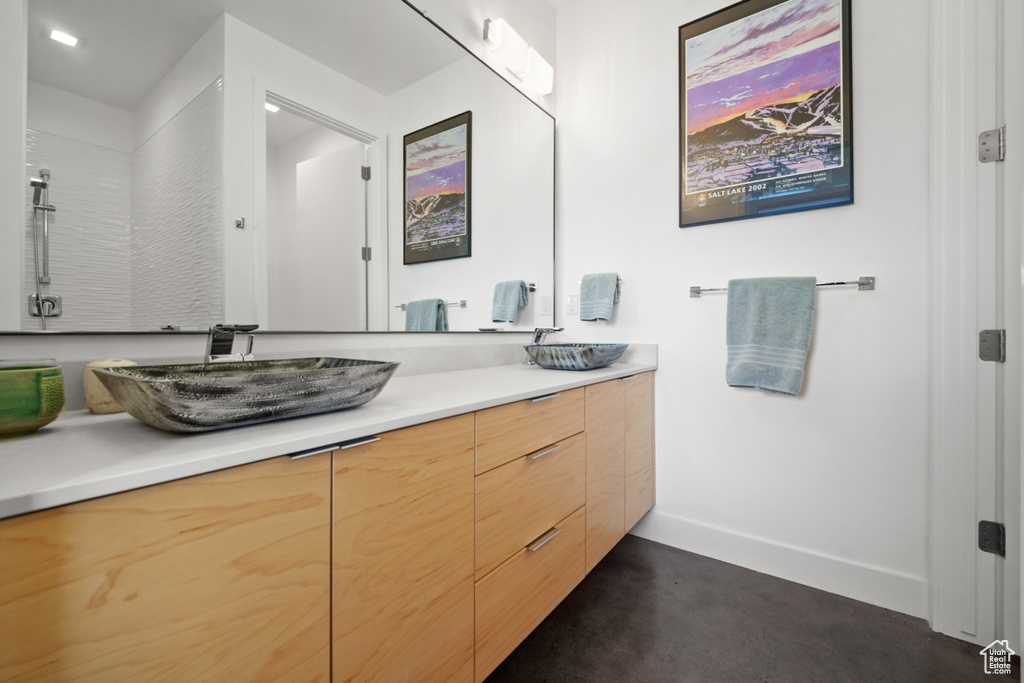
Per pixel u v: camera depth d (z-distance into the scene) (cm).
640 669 124
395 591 81
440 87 169
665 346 198
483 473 102
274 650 63
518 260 206
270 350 118
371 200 145
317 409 79
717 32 184
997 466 133
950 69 138
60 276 85
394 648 81
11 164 79
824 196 161
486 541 103
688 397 192
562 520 132
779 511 173
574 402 138
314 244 129
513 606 112
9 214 79
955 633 138
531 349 175
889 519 154
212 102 107
